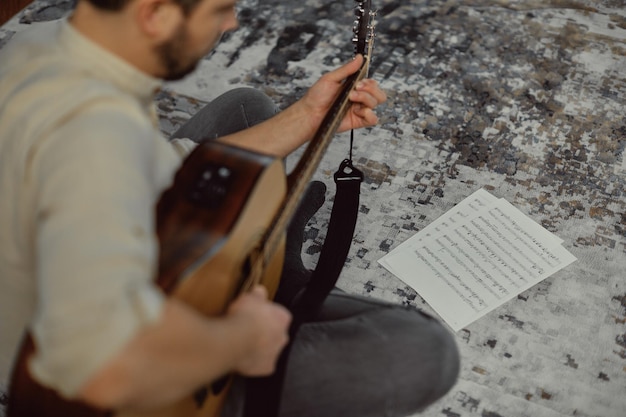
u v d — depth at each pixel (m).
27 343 0.90
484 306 1.70
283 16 2.55
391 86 2.29
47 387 0.89
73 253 0.76
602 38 2.49
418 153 2.09
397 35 2.47
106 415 0.90
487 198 1.96
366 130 2.15
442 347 1.30
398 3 2.61
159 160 1.06
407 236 1.88
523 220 1.90
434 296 1.72
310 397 1.23
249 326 0.97
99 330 0.75
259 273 1.17
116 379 0.78
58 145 0.84
